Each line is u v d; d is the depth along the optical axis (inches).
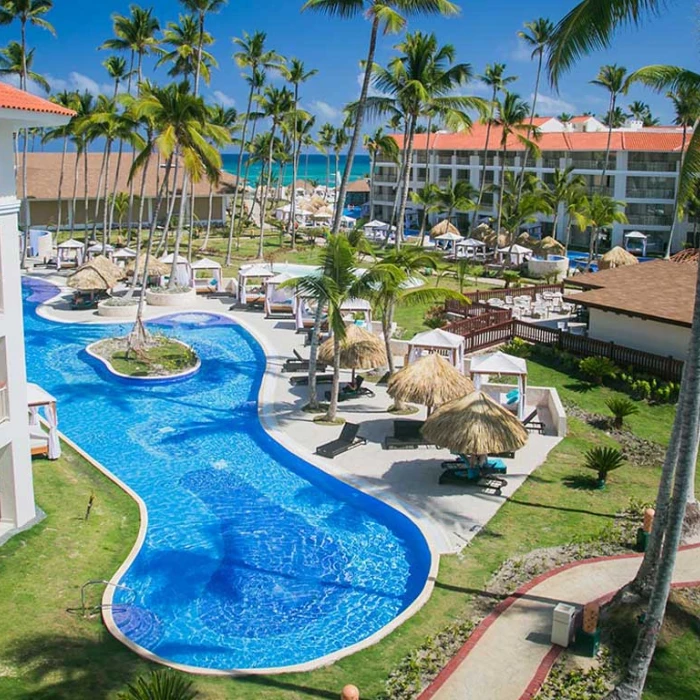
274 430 1035.9
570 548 724.7
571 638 571.8
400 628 601.3
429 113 1599.4
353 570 711.7
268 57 2356.1
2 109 638.5
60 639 573.6
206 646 593.0
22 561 682.8
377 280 1044.5
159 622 622.8
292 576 700.0
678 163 2807.6
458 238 2637.8
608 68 2726.4
